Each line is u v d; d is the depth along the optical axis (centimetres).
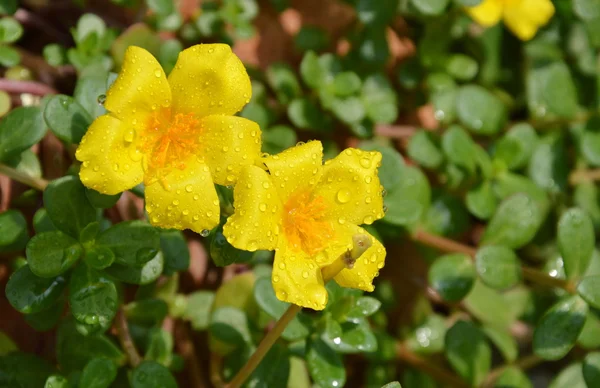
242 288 27
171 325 28
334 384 25
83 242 24
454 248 28
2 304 27
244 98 23
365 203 24
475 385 27
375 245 23
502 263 26
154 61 23
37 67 29
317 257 23
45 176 27
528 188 29
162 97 23
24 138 25
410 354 29
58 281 24
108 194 23
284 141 29
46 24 31
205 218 23
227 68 23
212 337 27
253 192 23
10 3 27
